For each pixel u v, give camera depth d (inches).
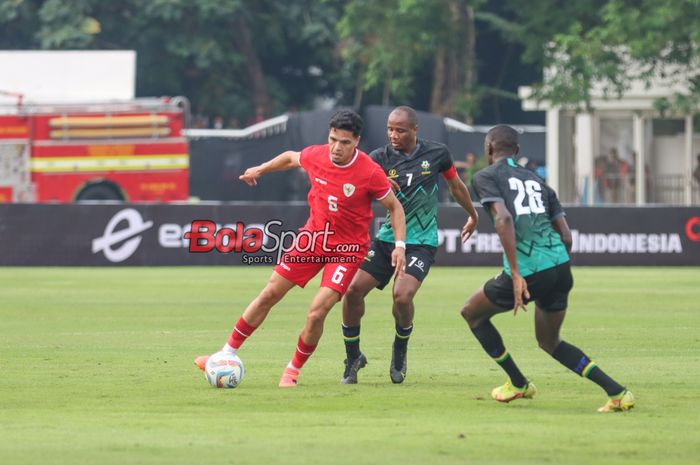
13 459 1003.9
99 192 5088.6
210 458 1007.6
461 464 990.4
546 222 1243.2
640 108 5521.7
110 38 6919.3
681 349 1803.6
